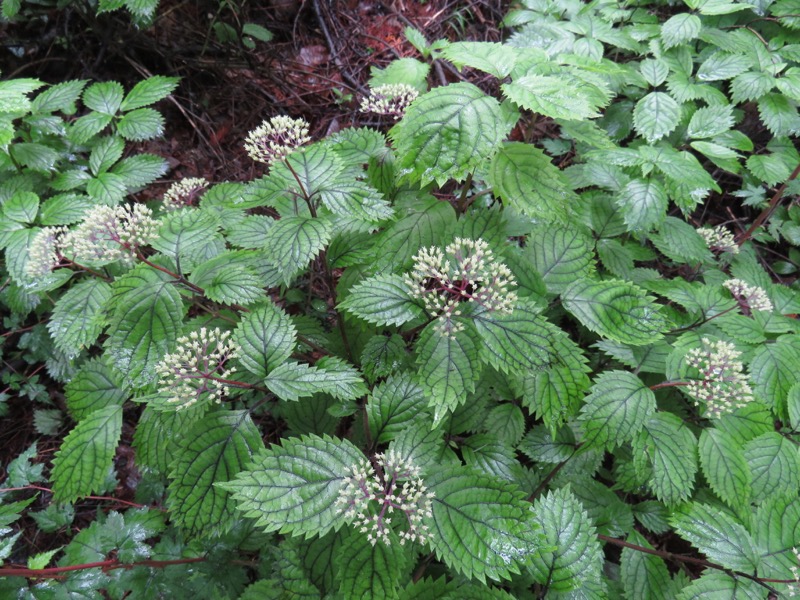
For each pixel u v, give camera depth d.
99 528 0.39
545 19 0.73
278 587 0.35
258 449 0.34
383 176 0.44
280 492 0.32
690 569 0.50
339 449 0.34
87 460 0.38
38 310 0.55
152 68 0.75
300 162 0.38
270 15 0.82
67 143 0.59
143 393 0.38
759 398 0.45
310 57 0.82
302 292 0.54
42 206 0.50
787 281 0.69
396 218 0.42
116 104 0.56
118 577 0.39
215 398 0.38
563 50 0.66
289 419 0.45
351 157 0.44
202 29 0.75
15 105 0.48
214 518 0.35
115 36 0.69
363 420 0.42
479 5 0.89
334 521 0.32
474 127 0.35
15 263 0.47
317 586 0.37
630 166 0.57
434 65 0.81
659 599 0.41
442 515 0.33
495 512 0.33
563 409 0.38
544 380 0.39
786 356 0.47
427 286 0.40
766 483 0.42
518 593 0.38
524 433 0.48
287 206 0.43
